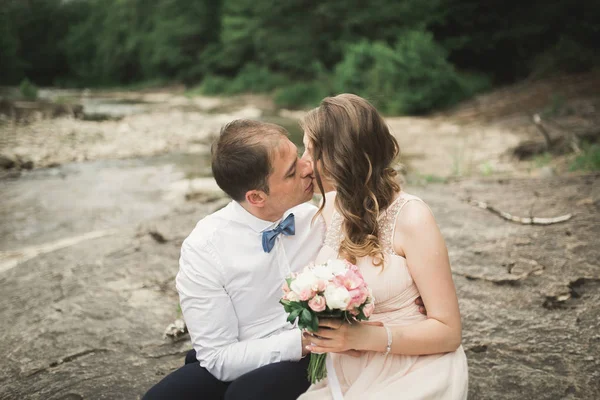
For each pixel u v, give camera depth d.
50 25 49.53
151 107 21.67
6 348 2.94
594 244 3.61
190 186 8.20
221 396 1.77
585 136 8.54
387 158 1.78
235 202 1.85
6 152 10.52
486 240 3.88
